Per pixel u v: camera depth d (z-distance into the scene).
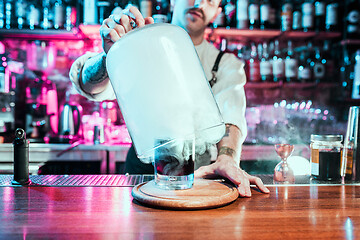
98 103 2.91
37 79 2.88
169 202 0.68
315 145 1.03
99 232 0.57
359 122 1.01
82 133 2.74
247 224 0.61
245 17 2.66
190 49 0.64
